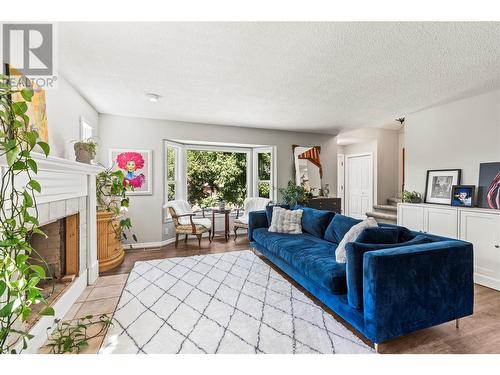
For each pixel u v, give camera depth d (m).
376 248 1.72
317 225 3.16
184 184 5.07
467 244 1.82
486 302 2.30
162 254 3.79
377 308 1.52
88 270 2.65
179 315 2.03
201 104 3.49
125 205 3.40
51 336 1.75
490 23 1.68
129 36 1.85
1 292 1.03
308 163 5.45
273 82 2.72
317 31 1.79
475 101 3.13
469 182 3.18
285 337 1.74
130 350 1.61
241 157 5.70
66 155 2.63
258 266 3.23
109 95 3.12
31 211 1.59
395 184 6.16
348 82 2.72
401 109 3.71
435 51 2.06
